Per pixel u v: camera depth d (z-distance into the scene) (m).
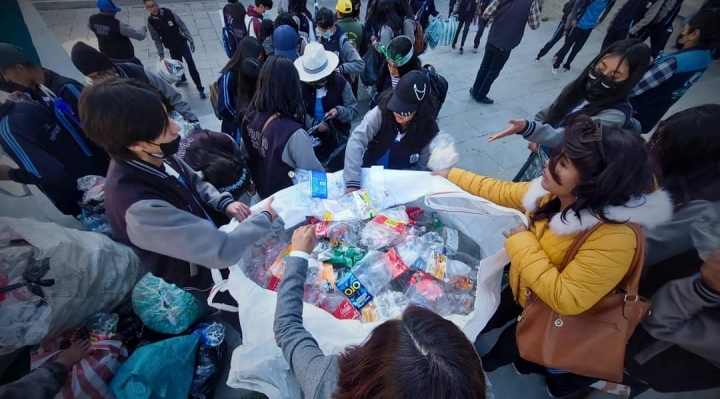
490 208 1.59
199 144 2.05
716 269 1.14
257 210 1.65
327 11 3.46
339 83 2.77
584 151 1.04
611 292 1.23
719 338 1.24
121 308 2.13
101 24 3.79
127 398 1.62
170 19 4.15
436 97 2.60
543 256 1.29
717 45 2.18
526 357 1.44
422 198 1.89
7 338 1.54
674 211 1.26
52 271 1.72
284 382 1.26
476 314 1.38
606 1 4.53
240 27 4.35
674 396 1.58
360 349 0.76
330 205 1.76
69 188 2.27
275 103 1.87
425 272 1.64
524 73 5.32
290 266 1.17
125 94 1.06
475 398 0.64
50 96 2.10
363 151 2.04
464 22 5.55
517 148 3.94
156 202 1.20
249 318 1.29
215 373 1.98
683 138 1.22
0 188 2.20
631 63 1.80
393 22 3.69
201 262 1.26
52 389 1.50
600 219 1.11
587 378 1.74
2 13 2.90
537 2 3.74
